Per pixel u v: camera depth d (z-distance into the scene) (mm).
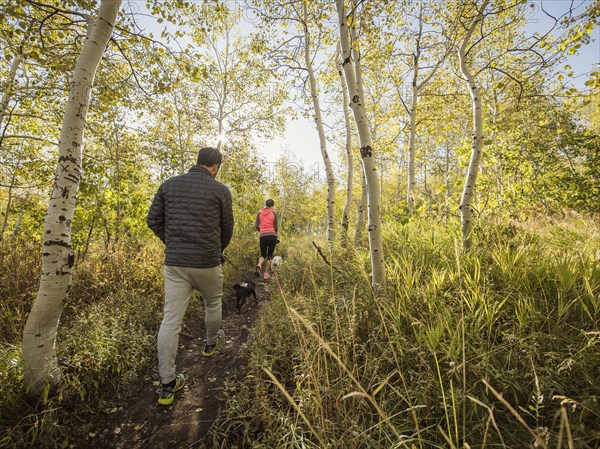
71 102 2020
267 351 2479
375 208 2781
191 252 2219
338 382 1832
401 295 2424
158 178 7320
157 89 3514
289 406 1861
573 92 3566
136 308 3318
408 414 1586
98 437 1837
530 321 1940
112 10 2076
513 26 6582
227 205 2428
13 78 5121
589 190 7203
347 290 3082
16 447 1602
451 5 4539
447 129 8281
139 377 2473
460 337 1868
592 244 3635
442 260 3047
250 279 6152
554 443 1222
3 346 2340
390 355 1938
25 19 2709
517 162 6797
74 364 2168
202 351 3010
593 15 2900
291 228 22250
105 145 5855
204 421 1979
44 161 6262
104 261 4383
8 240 5109
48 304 1899
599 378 1532
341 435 1538
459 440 1433
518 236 3424
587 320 1959
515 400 1538
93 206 5465
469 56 6848
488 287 2295
